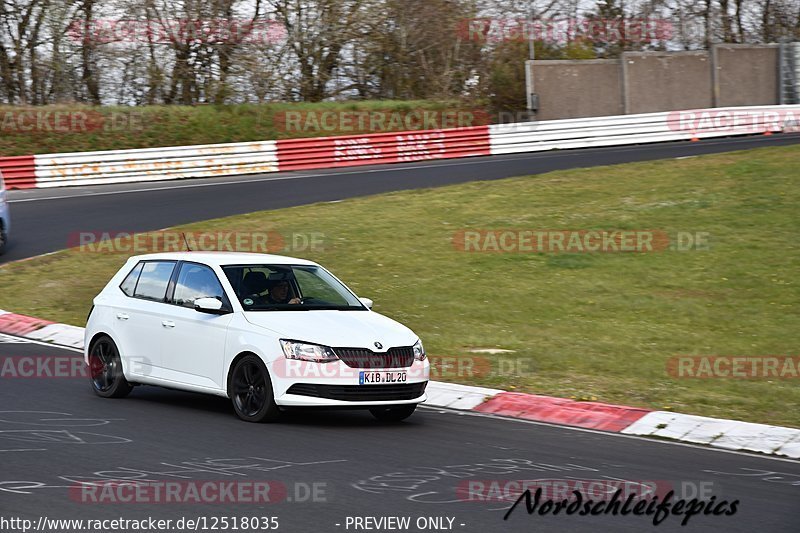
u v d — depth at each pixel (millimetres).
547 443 24859
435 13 127750
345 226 63625
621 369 35719
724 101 118000
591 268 52188
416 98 130250
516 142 99062
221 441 23094
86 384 31578
